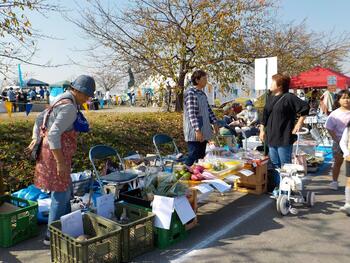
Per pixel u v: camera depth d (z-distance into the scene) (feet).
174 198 12.75
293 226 14.60
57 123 11.19
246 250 12.36
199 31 38.29
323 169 25.66
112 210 13.28
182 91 43.34
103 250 10.77
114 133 27.76
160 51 40.73
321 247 12.62
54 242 11.12
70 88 12.17
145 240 12.10
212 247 12.61
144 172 17.11
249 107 38.65
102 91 132.77
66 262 10.73
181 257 11.82
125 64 42.39
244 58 43.01
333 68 71.20
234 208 16.94
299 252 12.22
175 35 39.68
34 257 11.76
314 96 61.98
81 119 12.22
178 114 41.88
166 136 21.39
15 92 82.58
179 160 20.31
